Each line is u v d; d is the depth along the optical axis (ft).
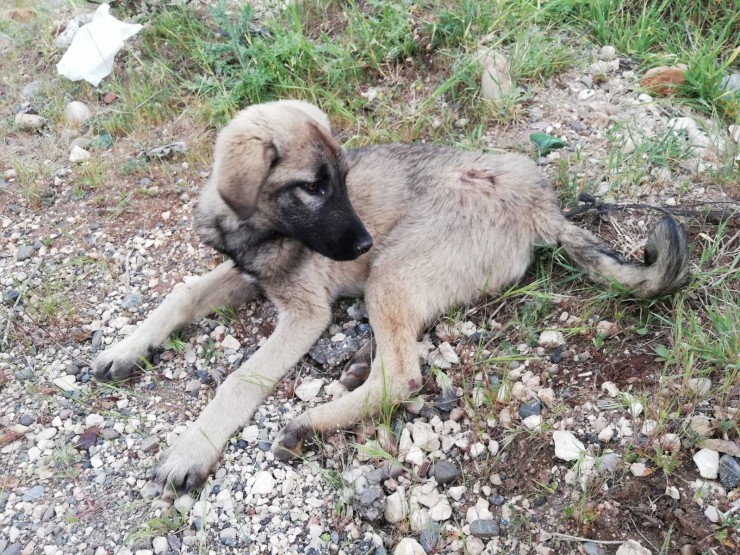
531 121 3.82
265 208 2.89
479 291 3.06
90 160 4.05
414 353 2.85
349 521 2.50
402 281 2.97
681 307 2.75
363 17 4.40
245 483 2.65
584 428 2.55
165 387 3.02
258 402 2.86
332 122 4.08
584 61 4.10
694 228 3.13
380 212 3.18
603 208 3.26
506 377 2.76
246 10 4.41
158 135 4.20
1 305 3.40
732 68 4.04
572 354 2.79
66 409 2.96
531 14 4.21
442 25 4.24
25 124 4.33
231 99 4.12
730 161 3.41
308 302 3.05
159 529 2.54
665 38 4.20
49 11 5.23
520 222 3.07
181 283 3.34
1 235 3.74
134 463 2.75
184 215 3.73
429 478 2.57
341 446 2.69
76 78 4.42
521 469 2.52
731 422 2.42
